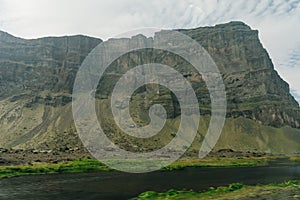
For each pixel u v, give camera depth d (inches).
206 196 2989.7
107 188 3885.3
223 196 3004.4
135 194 3380.9
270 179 4940.9
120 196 3277.6
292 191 3339.1
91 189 3833.7
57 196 3351.4
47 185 4325.8
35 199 3191.4
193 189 3673.7
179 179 4923.7
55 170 6776.6
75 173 6392.7
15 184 4490.7
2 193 3609.7
